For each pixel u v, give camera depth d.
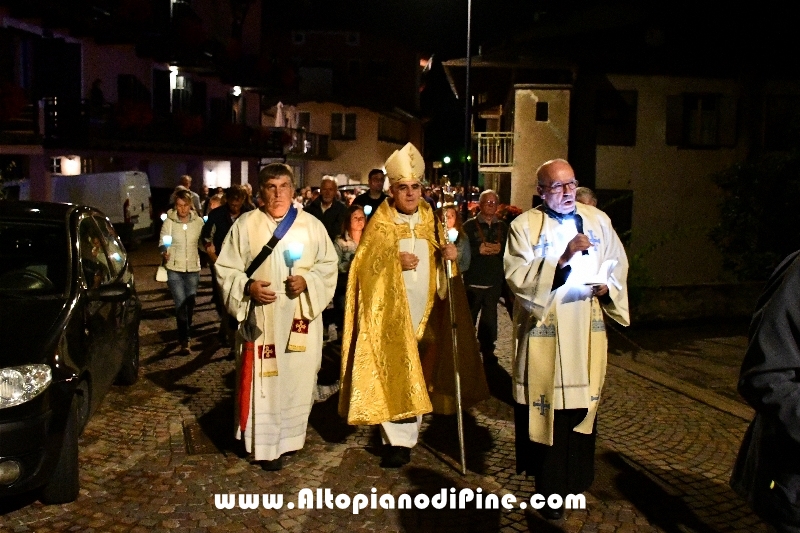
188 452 5.66
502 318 11.90
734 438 6.14
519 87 20.03
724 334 10.47
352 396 5.31
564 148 20.12
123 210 20.41
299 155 37.50
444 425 6.38
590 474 4.62
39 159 19.69
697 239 20.39
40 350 4.55
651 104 20.09
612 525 4.56
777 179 13.84
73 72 19.70
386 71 46.41
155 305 12.17
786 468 2.54
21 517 4.56
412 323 5.38
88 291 5.39
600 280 4.48
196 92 29.19
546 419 4.42
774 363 2.43
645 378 7.98
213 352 8.90
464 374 5.75
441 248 5.57
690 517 4.69
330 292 5.45
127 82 23.77
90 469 5.30
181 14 26.41
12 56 18.25
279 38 45.75
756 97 20.16
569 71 20.59
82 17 19.61
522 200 20.42
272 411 5.22
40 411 4.39
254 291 5.07
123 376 7.32
